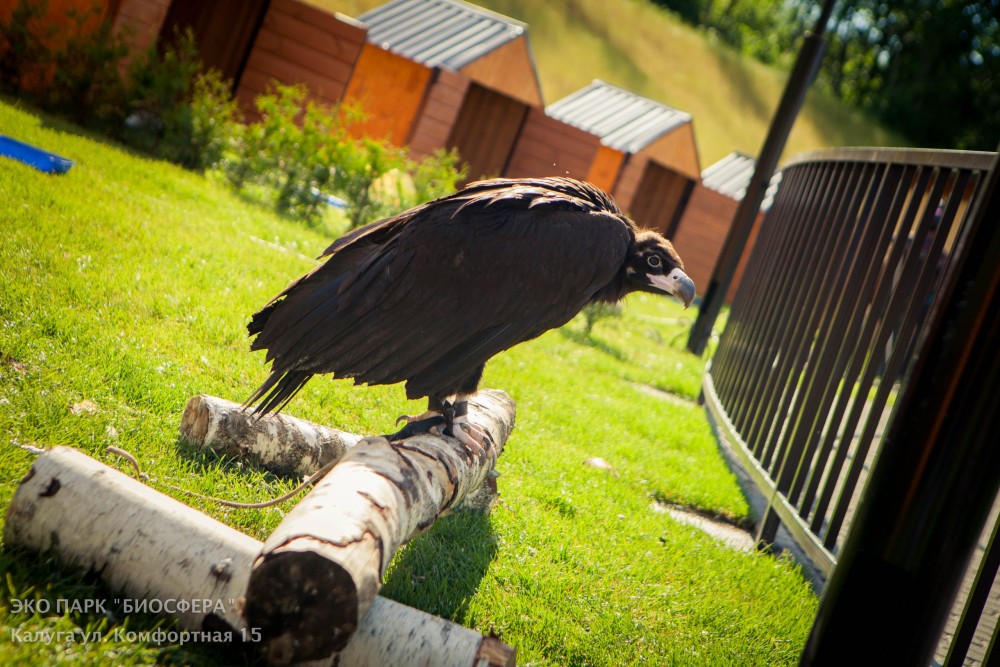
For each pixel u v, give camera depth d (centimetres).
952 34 6844
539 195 423
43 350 483
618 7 6319
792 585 555
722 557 560
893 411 301
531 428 707
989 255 284
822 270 699
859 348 571
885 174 617
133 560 306
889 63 7100
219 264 809
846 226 671
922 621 293
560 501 557
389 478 335
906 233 559
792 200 914
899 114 6725
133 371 501
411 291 383
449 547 448
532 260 401
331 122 1352
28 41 1275
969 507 288
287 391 393
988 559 407
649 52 6056
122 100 1302
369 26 2041
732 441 795
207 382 537
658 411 950
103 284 630
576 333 1266
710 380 1054
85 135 1199
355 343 377
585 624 423
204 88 1367
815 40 1352
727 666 423
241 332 643
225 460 453
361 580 283
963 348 285
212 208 1074
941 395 288
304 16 1658
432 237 389
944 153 517
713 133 5641
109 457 405
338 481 322
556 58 5412
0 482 357
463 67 1931
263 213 1209
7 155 875
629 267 471
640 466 704
